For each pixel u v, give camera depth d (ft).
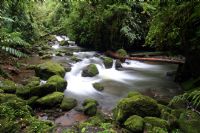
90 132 13.75
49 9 73.67
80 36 44.24
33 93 18.79
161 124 14.84
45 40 50.39
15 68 25.71
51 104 18.06
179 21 20.52
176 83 25.36
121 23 36.47
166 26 21.52
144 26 37.99
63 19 58.75
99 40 40.34
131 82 26.18
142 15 37.45
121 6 33.88
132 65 33.14
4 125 12.72
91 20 39.83
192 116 16.20
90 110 17.67
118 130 14.97
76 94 21.95
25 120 13.78
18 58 30.48
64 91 22.34
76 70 28.43
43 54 34.73
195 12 18.86
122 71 30.40
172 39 22.27
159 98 21.16
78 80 25.70
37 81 21.85
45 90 19.21
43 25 67.36
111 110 18.80
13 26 33.96
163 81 26.45
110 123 15.81
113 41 37.76
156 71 30.53
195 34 20.20
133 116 15.44
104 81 26.27
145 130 14.58
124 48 38.55
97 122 15.38
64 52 37.45
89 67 28.02
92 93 22.53
